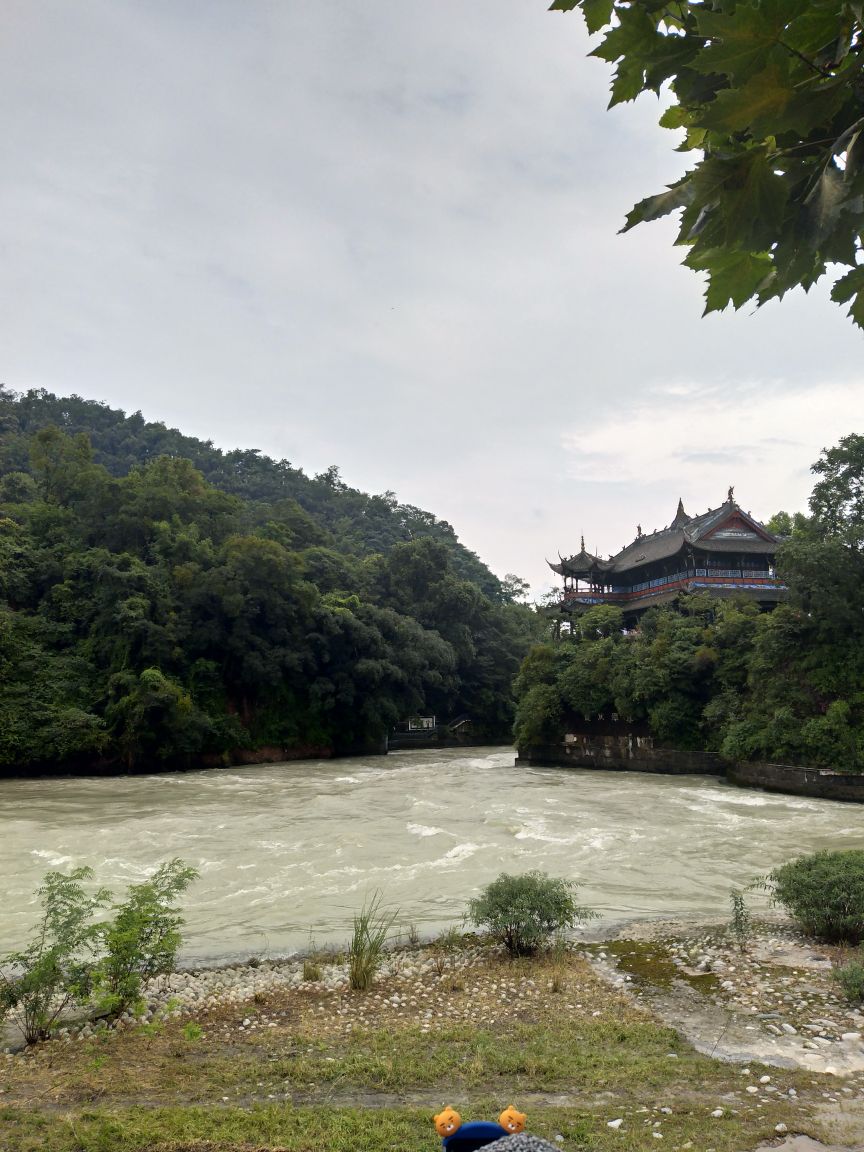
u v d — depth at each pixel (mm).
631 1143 5527
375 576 78562
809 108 2012
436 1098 6652
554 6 2533
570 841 20266
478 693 72125
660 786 34312
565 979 10352
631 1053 7652
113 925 10453
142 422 137750
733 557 50344
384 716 59688
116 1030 8922
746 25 1908
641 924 13195
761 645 35500
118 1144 5605
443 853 19094
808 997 9234
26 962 9352
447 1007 9477
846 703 31625
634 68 2545
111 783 38375
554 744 47062
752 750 33812
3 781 39844
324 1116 6113
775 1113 6082
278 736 54062
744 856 18531
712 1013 8883
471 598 76875
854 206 2121
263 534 72438
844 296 2496
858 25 1895
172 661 50219
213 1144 5555
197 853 19266
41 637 49938
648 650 42219
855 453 34531
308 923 13656
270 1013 9398
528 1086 6859
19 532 58344
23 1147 5637
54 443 64938
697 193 2314
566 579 62125
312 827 23172
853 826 22844
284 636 55812
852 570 32844
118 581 50594
